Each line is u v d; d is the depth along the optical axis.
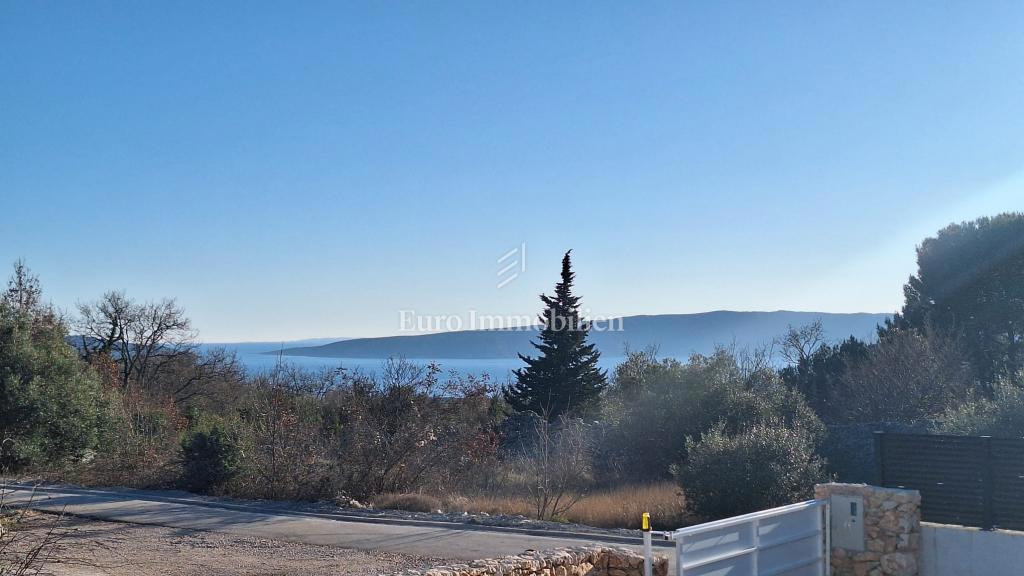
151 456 25.31
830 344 50.44
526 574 9.22
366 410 23.05
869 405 37.44
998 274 46.06
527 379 44.47
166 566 12.03
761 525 9.23
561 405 43.19
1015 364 43.94
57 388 24.78
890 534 10.30
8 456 22.94
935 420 27.61
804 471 19.06
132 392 37.22
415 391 23.47
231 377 49.47
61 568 11.14
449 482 22.45
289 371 25.03
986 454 10.32
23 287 34.69
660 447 28.12
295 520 17.02
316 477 21.22
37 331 26.59
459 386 24.50
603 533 15.95
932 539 10.34
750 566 8.97
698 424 27.39
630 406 29.84
